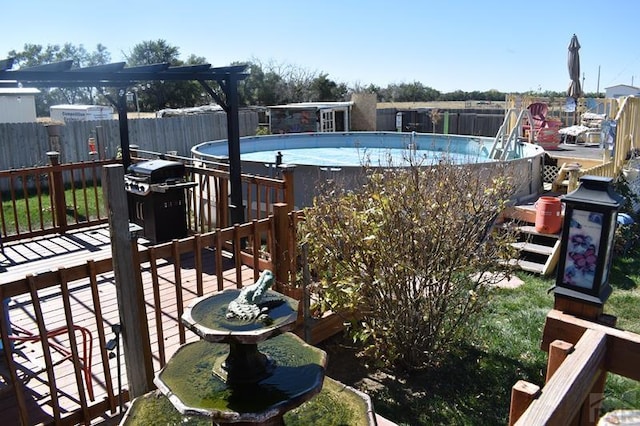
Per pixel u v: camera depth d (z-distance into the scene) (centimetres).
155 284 308
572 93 1619
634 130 1084
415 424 342
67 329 283
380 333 391
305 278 380
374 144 1667
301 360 217
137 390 297
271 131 2294
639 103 1090
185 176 626
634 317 505
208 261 533
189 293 450
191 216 688
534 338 454
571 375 155
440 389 380
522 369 404
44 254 549
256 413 180
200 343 237
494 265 399
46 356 266
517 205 758
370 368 409
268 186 508
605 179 199
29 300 439
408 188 382
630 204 839
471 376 396
